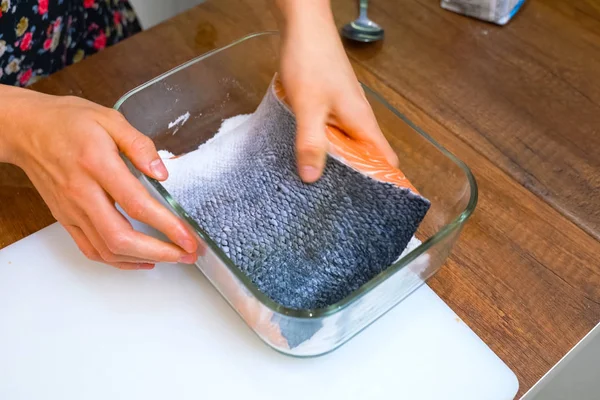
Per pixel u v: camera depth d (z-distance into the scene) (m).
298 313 0.36
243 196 0.42
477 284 0.47
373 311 0.43
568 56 0.65
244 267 0.40
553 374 0.45
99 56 0.61
